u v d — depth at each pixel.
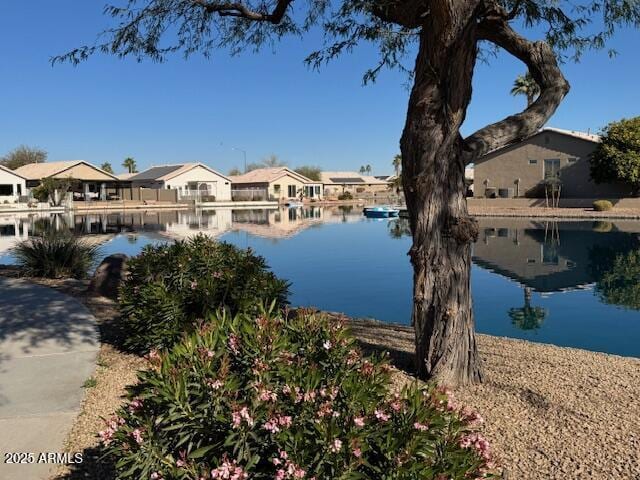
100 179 63.75
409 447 2.42
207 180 70.81
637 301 12.08
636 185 37.81
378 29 7.17
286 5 6.69
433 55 4.66
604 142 37.81
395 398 2.64
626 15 5.95
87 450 3.87
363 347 6.47
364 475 2.36
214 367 2.78
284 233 29.14
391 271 16.88
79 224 34.72
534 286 13.96
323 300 12.59
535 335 9.38
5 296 9.11
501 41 5.57
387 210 43.16
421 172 5.02
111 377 5.38
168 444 2.62
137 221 38.12
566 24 6.37
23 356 6.00
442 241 5.14
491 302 12.09
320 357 3.12
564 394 4.91
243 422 2.45
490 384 5.19
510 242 22.89
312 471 2.36
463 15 4.44
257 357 2.83
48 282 10.98
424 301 5.20
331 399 2.55
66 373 5.47
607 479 3.52
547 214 34.31
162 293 5.97
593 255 19.27
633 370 5.66
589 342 8.95
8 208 47.31
